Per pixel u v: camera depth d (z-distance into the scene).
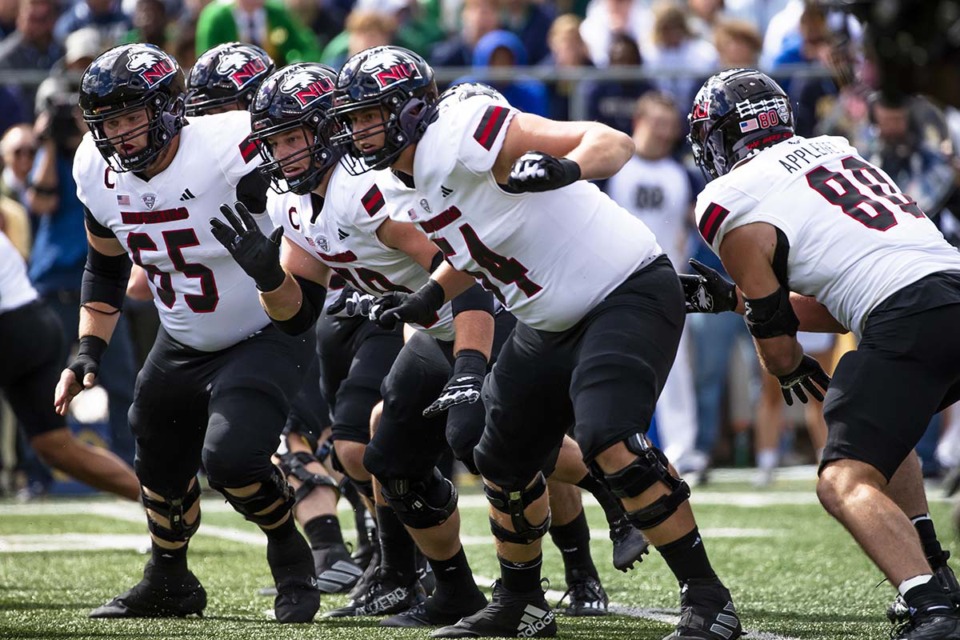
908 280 12.51
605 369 12.26
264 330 15.32
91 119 14.32
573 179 11.66
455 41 34.31
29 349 20.58
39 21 31.39
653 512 12.35
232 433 14.60
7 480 29.91
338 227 14.33
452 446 13.94
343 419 16.77
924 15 10.01
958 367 12.47
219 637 13.98
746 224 12.83
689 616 12.51
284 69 14.42
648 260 12.91
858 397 12.33
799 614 15.49
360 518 19.20
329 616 15.88
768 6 38.16
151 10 32.28
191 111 16.33
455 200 12.40
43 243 28.23
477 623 14.02
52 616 15.65
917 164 25.81
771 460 30.38
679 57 32.81
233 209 14.90
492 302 13.80
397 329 17.12
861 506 12.06
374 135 12.48
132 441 28.62
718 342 30.19
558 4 38.38
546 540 22.67
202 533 23.64
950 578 13.92
